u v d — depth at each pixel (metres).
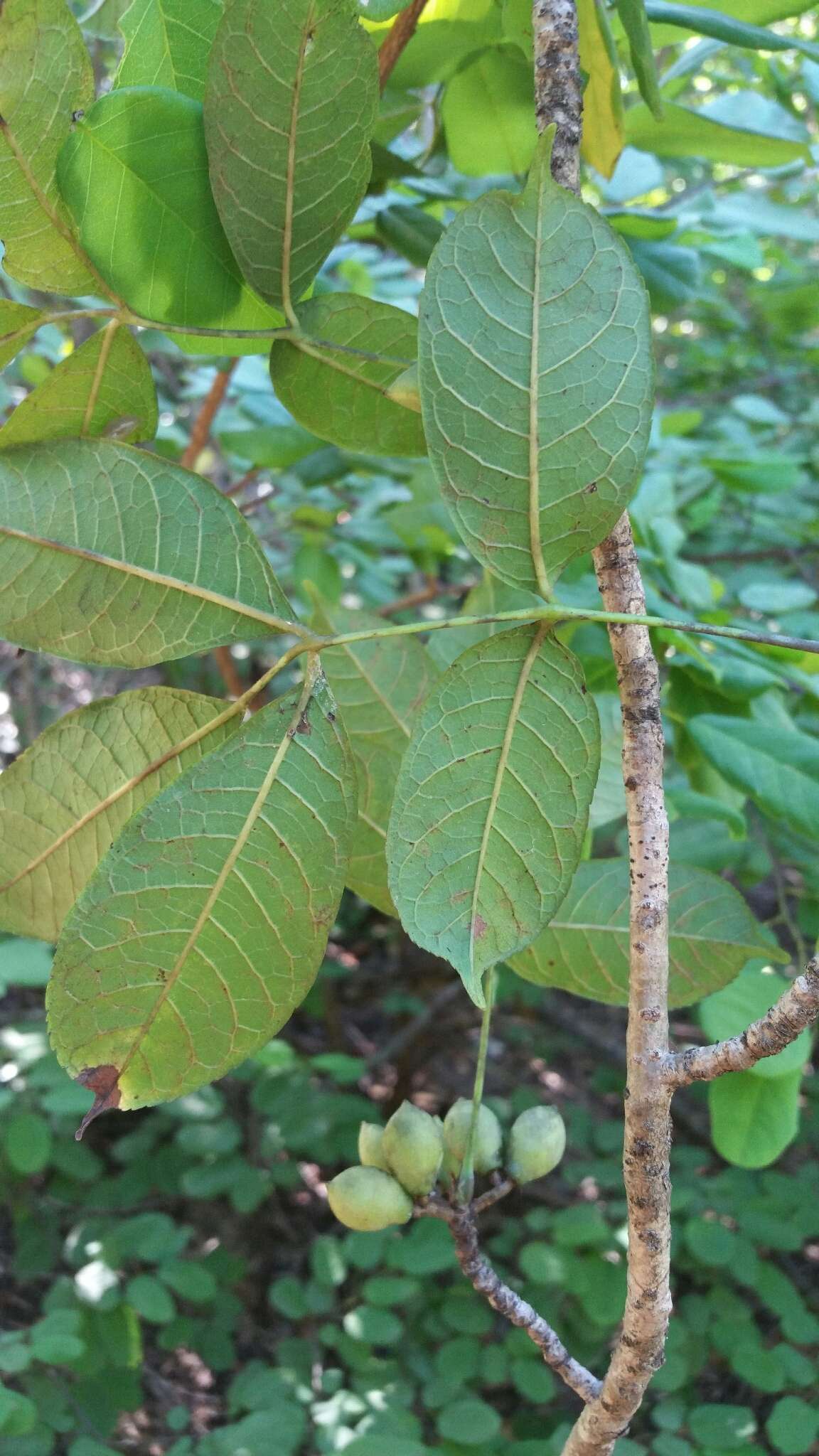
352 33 0.26
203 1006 0.27
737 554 1.03
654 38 0.48
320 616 0.34
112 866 0.26
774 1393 1.10
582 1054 1.58
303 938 0.27
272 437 0.66
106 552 0.27
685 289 0.58
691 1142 1.32
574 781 0.26
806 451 1.16
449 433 0.25
